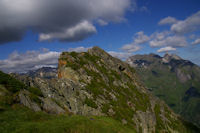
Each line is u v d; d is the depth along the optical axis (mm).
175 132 86375
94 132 29000
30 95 36500
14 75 48844
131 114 64875
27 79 49656
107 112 56906
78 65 80375
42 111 33344
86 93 61438
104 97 66250
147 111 80250
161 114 93625
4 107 26531
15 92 33156
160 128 76938
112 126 38812
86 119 33781
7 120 22906
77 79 69562
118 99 71500
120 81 92625
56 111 38844
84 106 53844
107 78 85625
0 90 29984
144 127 64375
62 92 55156
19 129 21094
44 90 49062
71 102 52406
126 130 43812
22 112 27703
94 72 83125
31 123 23938
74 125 27688
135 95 89312
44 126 23812
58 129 23938
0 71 37031
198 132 108750
